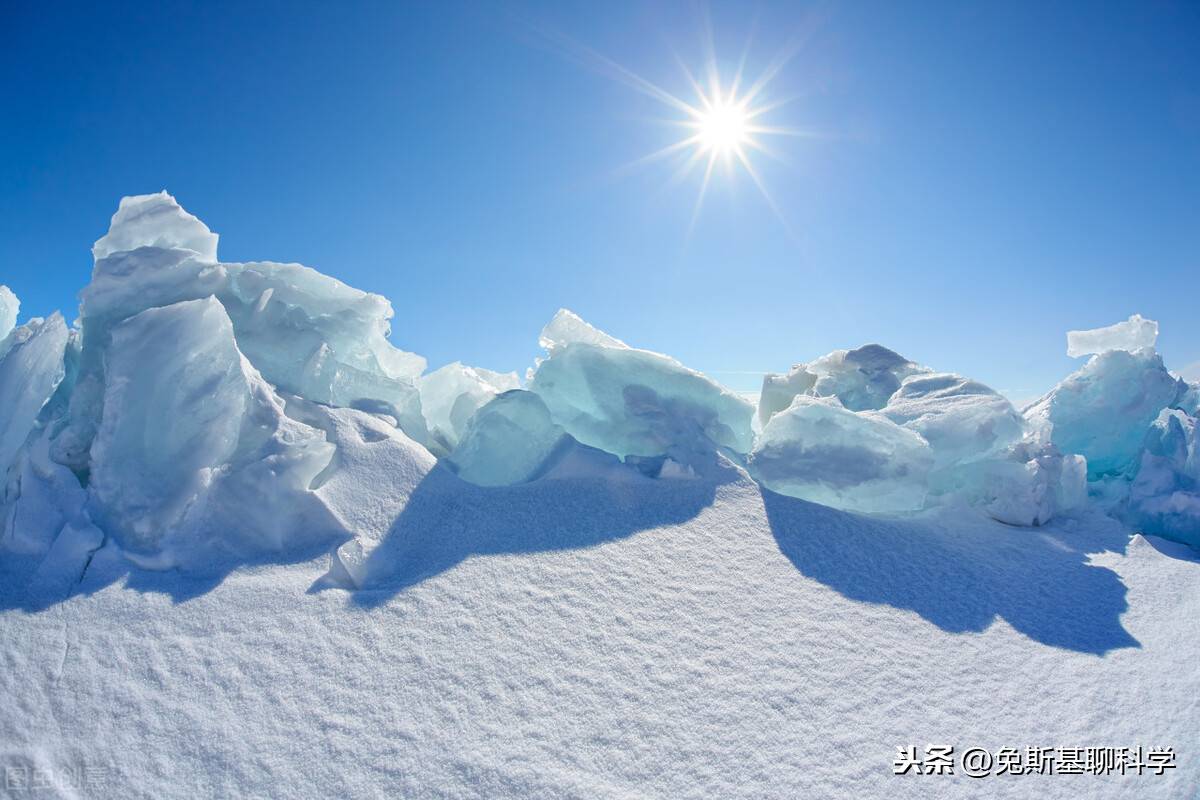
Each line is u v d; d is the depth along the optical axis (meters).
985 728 3.73
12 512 4.85
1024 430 7.07
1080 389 8.79
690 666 4.16
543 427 7.05
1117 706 3.88
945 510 7.03
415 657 4.07
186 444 5.14
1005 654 4.44
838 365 9.67
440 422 8.02
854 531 6.05
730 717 3.78
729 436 7.45
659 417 7.10
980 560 5.89
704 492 6.32
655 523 5.77
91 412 5.39
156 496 4.93
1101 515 7.33
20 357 5.62
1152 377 8.45
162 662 3.87
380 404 6.93
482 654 4.14
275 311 6.59
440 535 5.36
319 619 4.31
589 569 5.05
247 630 4.16
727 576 5.14
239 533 4.94
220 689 3.75
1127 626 4.82
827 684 4.07
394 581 4.80
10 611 4.11
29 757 3.29
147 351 5.27
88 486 5.06
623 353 7.43
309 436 5.52
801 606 4.85
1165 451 7.72
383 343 7.98
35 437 5.41
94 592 4.32
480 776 3.34
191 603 4.31
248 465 5.17
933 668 4.26
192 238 6.36
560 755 3.48
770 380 9.85
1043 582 5.55
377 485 5.65
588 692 3.91
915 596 5.12
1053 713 3.85
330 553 4.95
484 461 6.68
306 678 3.87
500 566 5.00
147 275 5.88
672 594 4.86
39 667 3.75
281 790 3.24
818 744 3.60
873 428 6.66
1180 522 6.69
